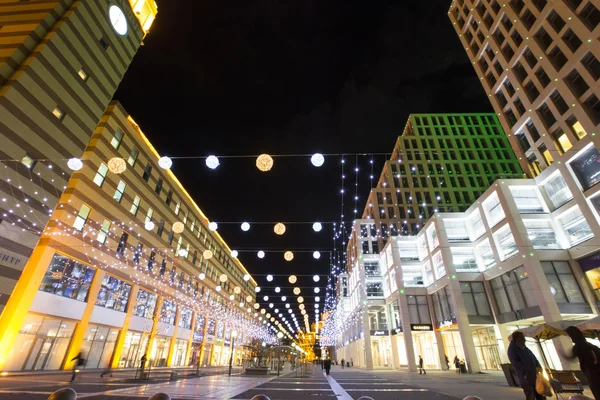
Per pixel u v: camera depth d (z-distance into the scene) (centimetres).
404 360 3941
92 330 2411
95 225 2436
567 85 2356
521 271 2488
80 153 2136
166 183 3641
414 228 4753
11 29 1883
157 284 3375
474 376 2259
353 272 5509
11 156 1708
